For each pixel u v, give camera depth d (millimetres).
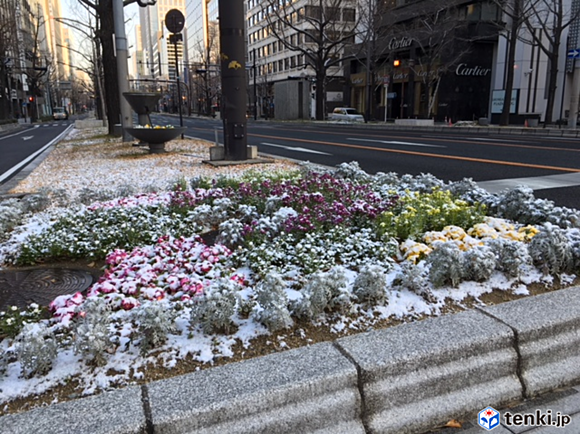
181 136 20750
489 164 10812
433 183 6488
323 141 19281
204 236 5078
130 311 3064
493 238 4180
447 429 2430
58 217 5535
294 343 2775
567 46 30094
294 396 2232
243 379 2273
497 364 2617
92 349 2473
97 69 36656
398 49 42719
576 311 2898
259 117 71375
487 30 36188
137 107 16406
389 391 2391
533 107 32406
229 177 7812
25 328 2586
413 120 31906
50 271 4223
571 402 2631
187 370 2518
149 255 4211
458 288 3404
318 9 45312
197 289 3324
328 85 62250
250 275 3807
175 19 19984
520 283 3551
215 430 2104
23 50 60906
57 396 2322
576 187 7875
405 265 3461
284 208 4949
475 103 40031
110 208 5504
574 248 3719
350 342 2586
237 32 10734
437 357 2494
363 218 4895
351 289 3264
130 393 2201
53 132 35969
